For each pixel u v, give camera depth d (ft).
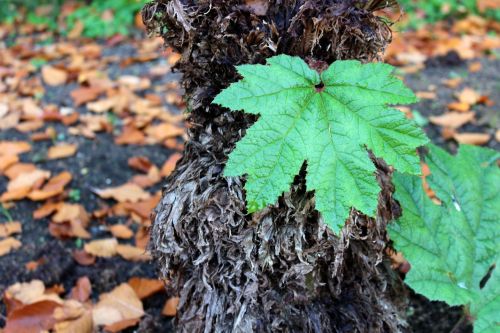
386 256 2.58
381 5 2.14
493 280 2.56
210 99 2.19
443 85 5.67
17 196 3.95
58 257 3.54
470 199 2.64
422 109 5.16
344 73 1.99
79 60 6.47
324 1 2.06
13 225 3.73
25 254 3.56
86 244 3.54
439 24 7.57
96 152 4.66
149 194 4.07
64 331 2.93
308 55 2.10
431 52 6.43
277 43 2.06
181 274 2.50
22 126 4.97
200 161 2.28
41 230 3.76
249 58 2.08
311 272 2.31
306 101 1.96
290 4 2.05
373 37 2.11
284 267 2.27
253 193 1.88
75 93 5.51
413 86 5.67
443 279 2.44
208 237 2.24
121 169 4.46
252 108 1.92
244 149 1.89
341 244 2.18
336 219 1.91
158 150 4.75
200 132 2.30
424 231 2.47
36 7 9.00
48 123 5.13
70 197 4.08
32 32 8.17
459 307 3.14
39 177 4.15
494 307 2.50
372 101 1.95
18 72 6.16
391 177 2.41
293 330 2.35
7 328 2.94
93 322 3.04
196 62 2.15
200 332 2.41
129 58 6.48
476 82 5.71
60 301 3.13
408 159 1.92
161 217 2.31
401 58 6.25
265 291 2.31
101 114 5.29
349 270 2.43
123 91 5.54
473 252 2.59
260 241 2.20
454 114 4.85
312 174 1.92
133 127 4.93
